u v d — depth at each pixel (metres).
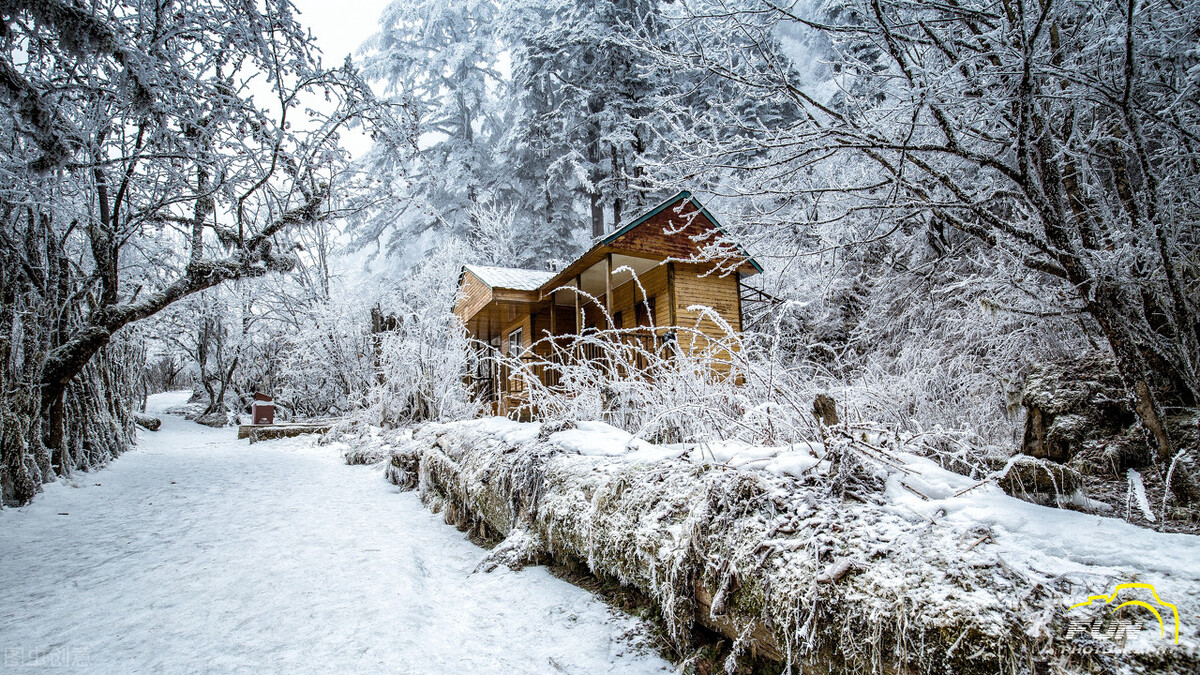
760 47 3.72
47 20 3.04
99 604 2.61
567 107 18.69
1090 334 3.89
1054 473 1.97
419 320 12.23
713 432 3.19
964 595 1.25
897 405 4.09
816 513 1.75
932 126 3.92
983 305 5.25
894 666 1.29
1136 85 3.26
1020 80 2.99
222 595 2.69
